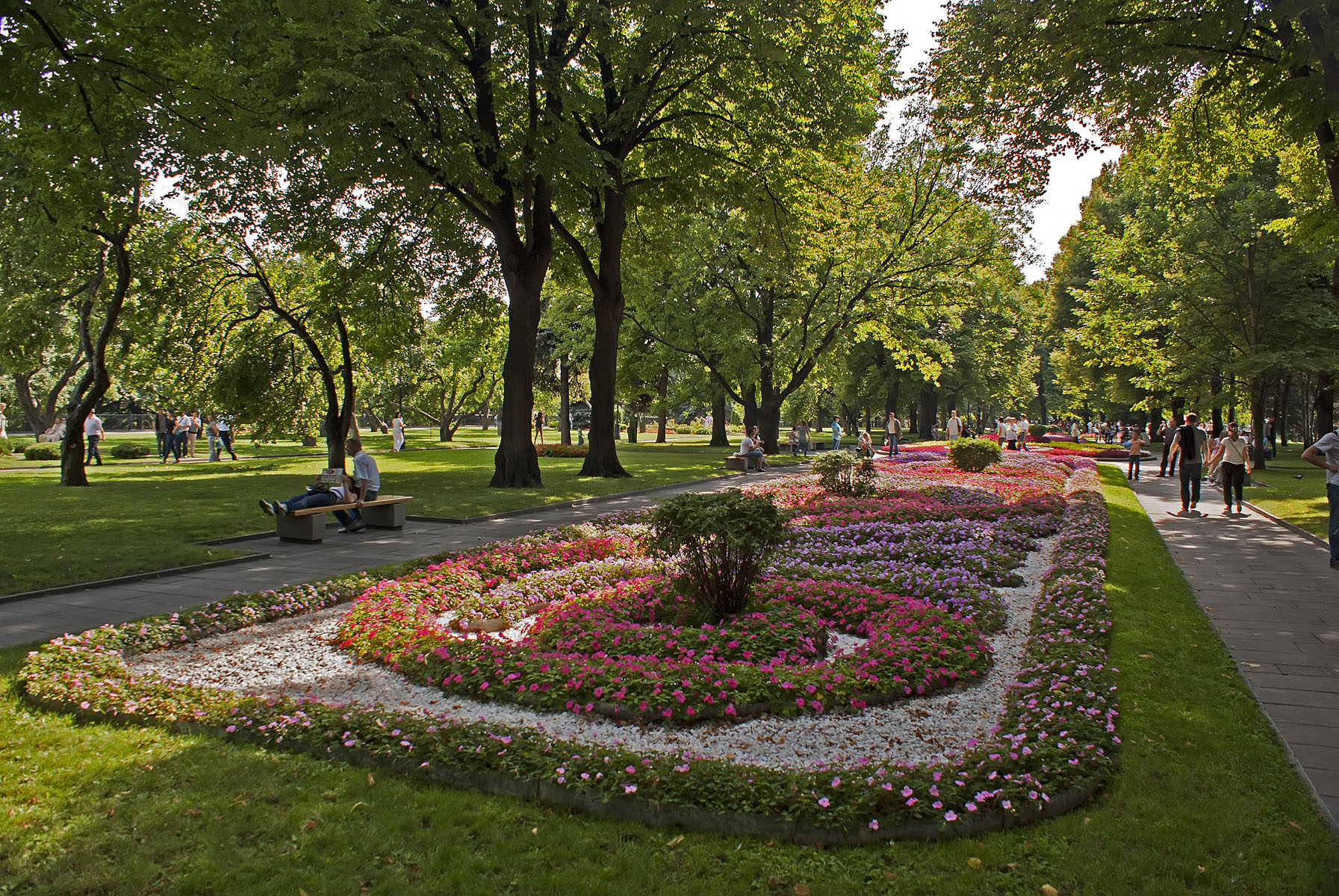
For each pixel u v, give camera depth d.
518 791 4.21
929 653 6.29
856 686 5.69
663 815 3.93
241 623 7.51
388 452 38.31
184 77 9.95
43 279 19.41
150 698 5.29
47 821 3.79
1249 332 28.02
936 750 4.89
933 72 14.30
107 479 22.50
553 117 16.48
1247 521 15.66
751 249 34.34
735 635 6.65
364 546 12.21
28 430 59.47
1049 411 81.31
